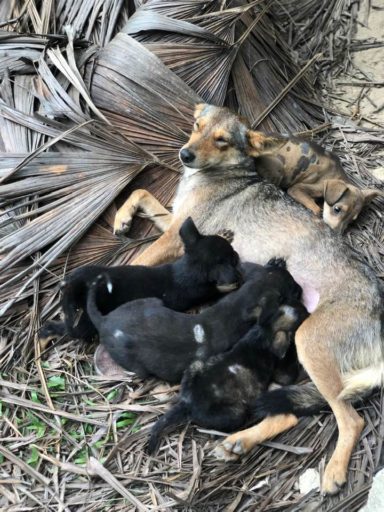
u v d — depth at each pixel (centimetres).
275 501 126
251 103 187
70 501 125
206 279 146
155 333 134
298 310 140
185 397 131
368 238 170
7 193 157
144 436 133
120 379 140
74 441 132
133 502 124
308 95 201
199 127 162
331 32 218
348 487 127
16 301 149
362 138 193
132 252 163
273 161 171
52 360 144
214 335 136
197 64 179
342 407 133
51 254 153
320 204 182
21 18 189
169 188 172
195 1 182
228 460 128
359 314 140
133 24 179
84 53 177
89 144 165
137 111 171
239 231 158
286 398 133
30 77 176
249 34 189
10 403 136
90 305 138
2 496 126
